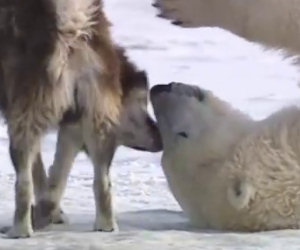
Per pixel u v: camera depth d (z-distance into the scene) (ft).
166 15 42.96
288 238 36.32
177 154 40.37
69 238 36.45
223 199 39.09
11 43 36.22
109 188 38.42
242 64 116.88
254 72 110.22
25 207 37.01
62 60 36.42
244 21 41.65
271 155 38.78
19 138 36.76
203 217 40.27
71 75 36.83
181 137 40.47
